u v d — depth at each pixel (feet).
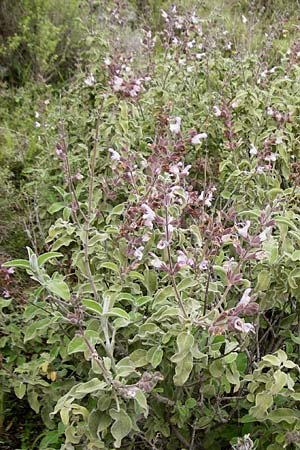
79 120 14.19
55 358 9.62
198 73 15.05
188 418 8.72
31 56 21.80
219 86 14.35
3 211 13.67
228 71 14.46
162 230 9.59
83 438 8.13
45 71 21.81
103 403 7.32
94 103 14.43
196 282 8.14
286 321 9.36
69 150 14.23
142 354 8.02
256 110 12.26
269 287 8.91
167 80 14.60
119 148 11.61
